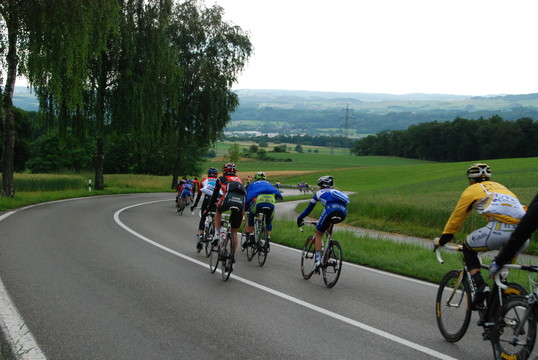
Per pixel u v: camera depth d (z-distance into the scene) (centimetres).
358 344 512
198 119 4559
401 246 1288
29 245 1079
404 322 596
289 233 1485
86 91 3005
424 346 511
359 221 2200
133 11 3180
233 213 823
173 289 737
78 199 2784
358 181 8219
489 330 472
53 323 552
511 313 442
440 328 548
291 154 16975
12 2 1997
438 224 1973
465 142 12744
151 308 629
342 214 788
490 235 487
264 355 474
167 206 2625
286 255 1123
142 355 466
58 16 2062
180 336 524
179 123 4481
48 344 486
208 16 4603
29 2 2034
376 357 475
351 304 677
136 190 4131
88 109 3059
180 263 957
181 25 4459
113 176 5125
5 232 1266
